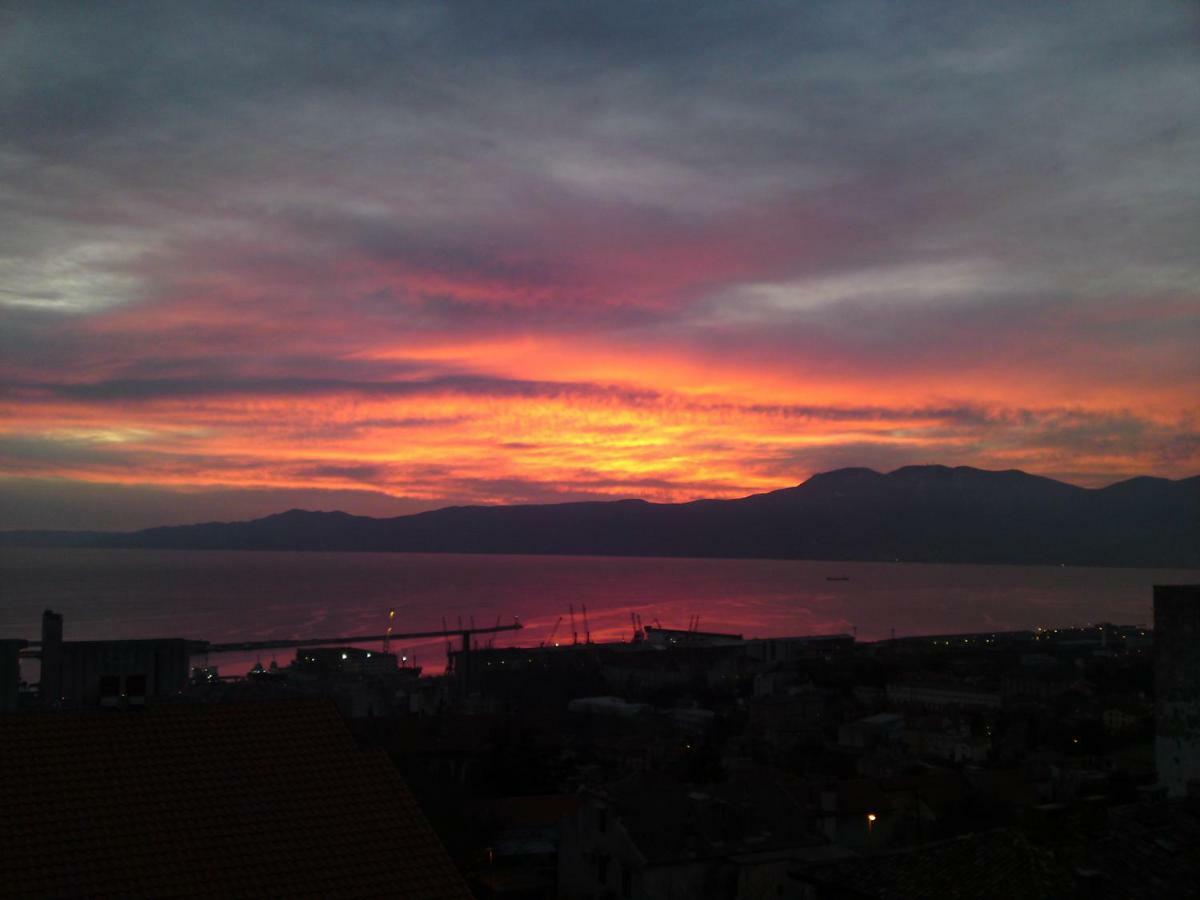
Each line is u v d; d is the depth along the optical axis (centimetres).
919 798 7262
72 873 2267
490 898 5453
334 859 2494
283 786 2673
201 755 2706
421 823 2666
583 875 5472
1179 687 4684
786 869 5222
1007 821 6769
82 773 2545
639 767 10162
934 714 16388
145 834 2419
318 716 2959
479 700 17675
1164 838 2764
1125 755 10250
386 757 2873
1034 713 15862
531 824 6619
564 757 9875
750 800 5800
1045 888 2492
